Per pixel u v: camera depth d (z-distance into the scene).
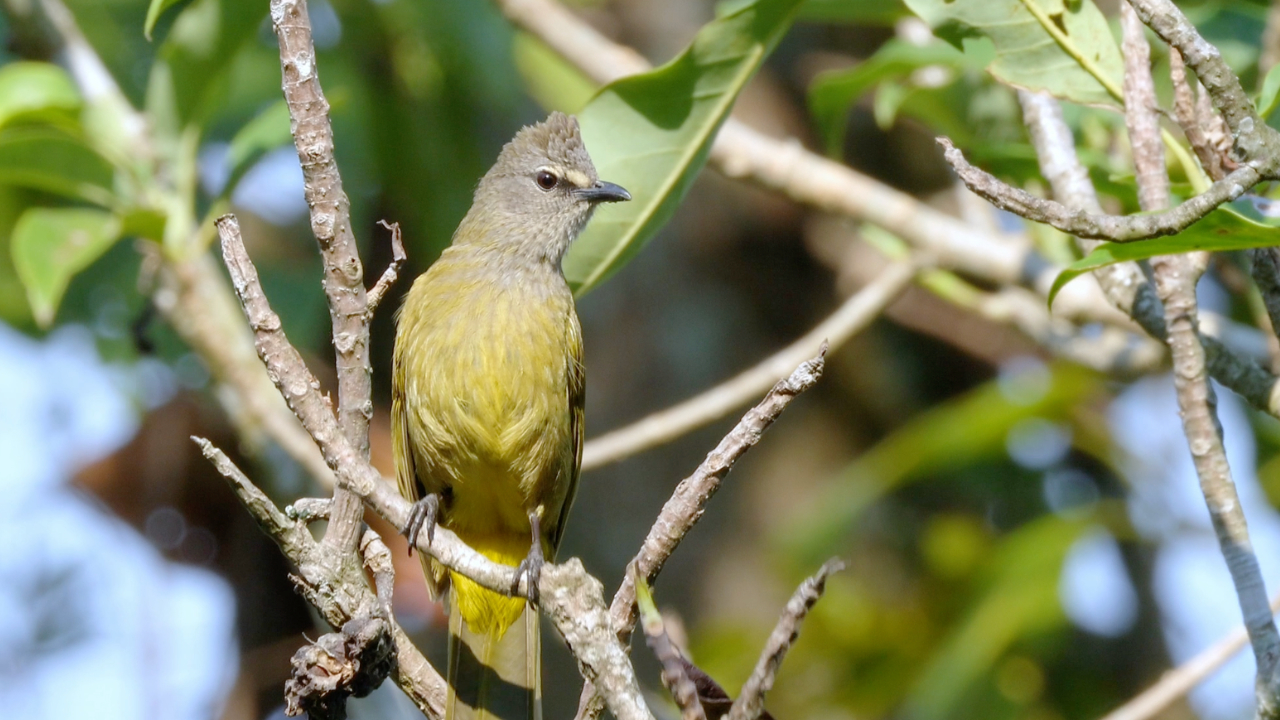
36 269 10.08
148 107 10.69
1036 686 14.13
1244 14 9.02
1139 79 7.02
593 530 14.88
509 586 5.97
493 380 9.34
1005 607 13.34
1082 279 10.14
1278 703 5.58
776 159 10.60
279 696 11.94
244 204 14.09
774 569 14.61
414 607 12.57
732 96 8.28
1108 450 13.36
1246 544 6.11
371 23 13.34
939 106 10.65
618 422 15.24
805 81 16.42
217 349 10.34
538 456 9.49
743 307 15.83
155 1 7.97
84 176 10.52
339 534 6.01
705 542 15.55
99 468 12.46
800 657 14.52
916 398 16.73
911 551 15.72
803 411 16.23
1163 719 13.58
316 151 6.12
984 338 15.84
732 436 5.59
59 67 11.23
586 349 15.52
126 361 13.26
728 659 14.36
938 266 10.52
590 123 8.45
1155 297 7.33
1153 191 6.88
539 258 10.05
